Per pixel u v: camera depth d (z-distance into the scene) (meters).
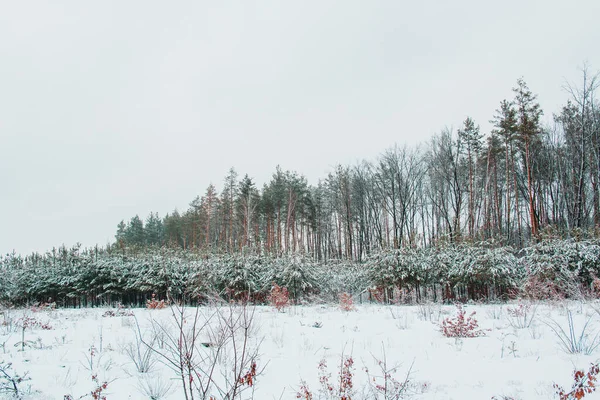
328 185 43.47
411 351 6.74
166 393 4.67
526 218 31.94
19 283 24.98
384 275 19.02
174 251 25.95
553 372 5.09
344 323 10.11
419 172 35.72
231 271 21.08
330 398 4.46
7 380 4.83
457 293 19.34
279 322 10.31
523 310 10.00
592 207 26.50
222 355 6.20
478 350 6.61
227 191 46.09
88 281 24.09
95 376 4.91
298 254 21.27
